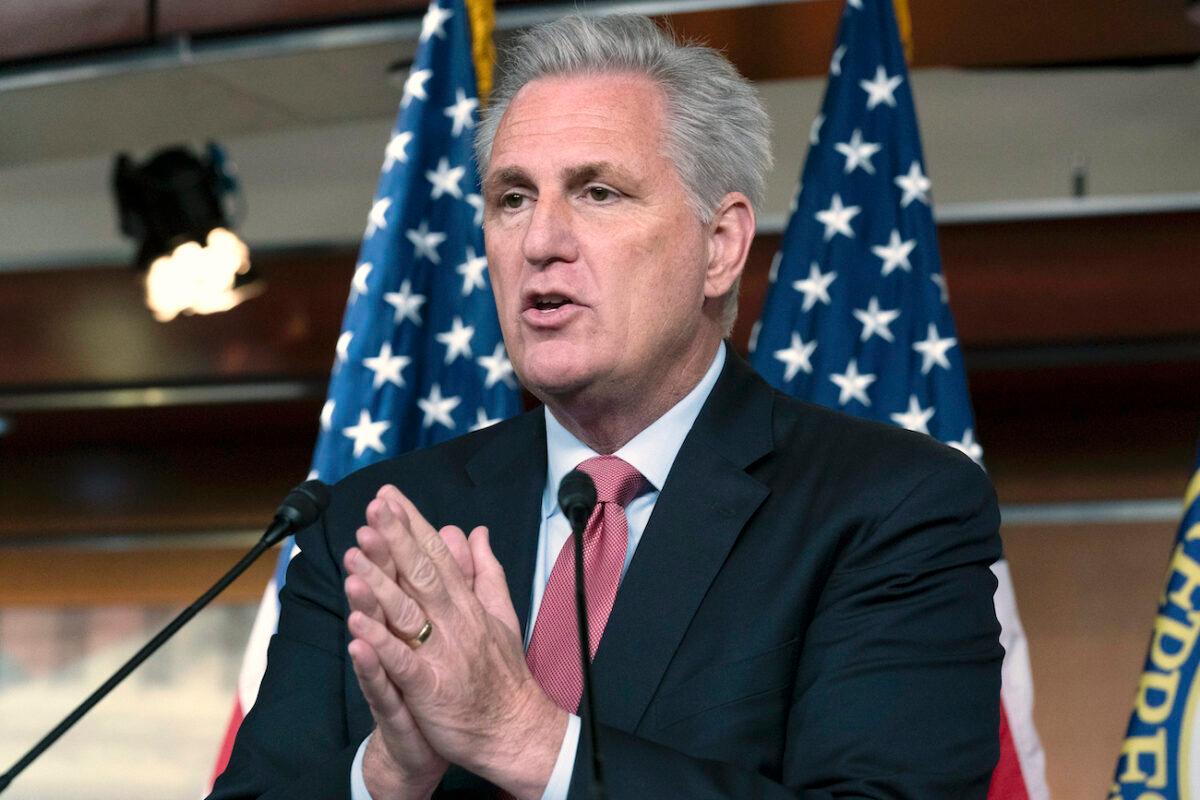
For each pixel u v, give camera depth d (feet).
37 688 22.98
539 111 6.23
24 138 15.49
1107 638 19.38
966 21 12.66
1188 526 8.38
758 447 6.26
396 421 9.14
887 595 5.62
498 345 9.30
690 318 6.29
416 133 9.51
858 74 9.76
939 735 5.36
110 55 13.71
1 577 23.77
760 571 5.81
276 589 8.76
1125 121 18.69
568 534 6.28
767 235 18.63
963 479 5.92
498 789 5.69
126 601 23.34
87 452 24.17
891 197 9.54
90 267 21.04
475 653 4.99
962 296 18.81
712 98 6.43
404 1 12.89
